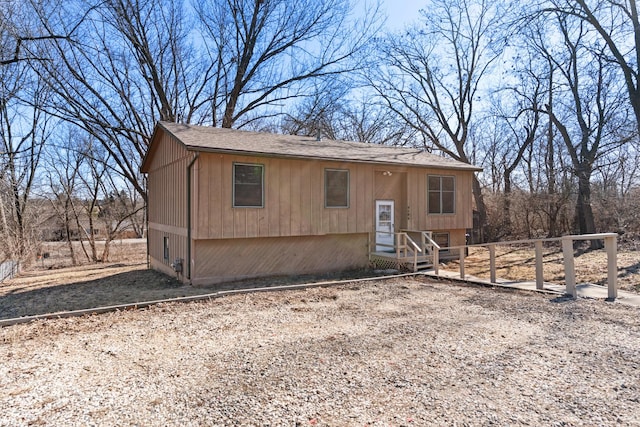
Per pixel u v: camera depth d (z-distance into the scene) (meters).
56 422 2.96
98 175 21.97
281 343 4.77
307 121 22.55
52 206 22.11
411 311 6.34
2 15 12.61
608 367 3.96
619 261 11.66
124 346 4.71
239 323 5.71
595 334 5.02
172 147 11.43
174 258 11.20
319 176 11.01
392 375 3.79
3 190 16.39
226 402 3.26
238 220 9.77
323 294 7.80
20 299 8.88
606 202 17.77
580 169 17.16
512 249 17.09
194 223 9.32
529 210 21.73
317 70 20.98
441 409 3.12
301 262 11.06
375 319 5.87
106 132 17.78
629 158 17.31
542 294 7.53
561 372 3.84
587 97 18.36
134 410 3.13
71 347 4.69
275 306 6.79
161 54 18.98
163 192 12.57
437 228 13.34
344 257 11.77
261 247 10.46
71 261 20.48
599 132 17.61
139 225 33.38
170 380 3.71
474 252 16.06
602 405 3.18
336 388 3.51
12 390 3.51
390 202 12.62
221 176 9.55
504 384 3.58
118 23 16.78
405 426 2.87
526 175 24.44
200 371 3.93
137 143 17.81
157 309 6.62
